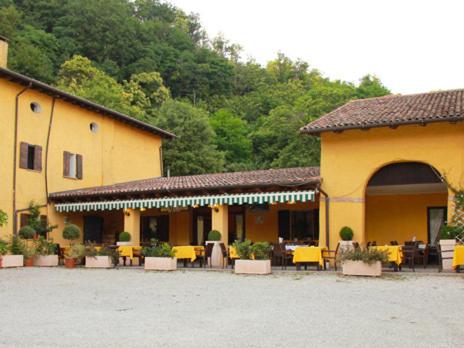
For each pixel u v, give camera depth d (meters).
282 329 8.54
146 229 29.12
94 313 10.28
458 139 19.02
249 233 26.20
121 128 30.80
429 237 23.03
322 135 21.20
